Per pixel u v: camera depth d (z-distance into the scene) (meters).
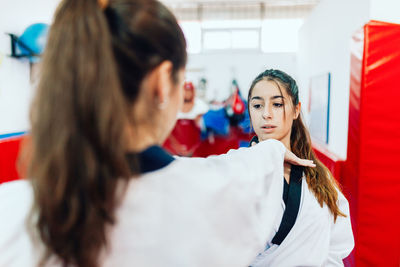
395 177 1.84
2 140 2.27
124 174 0.39
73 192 0.37
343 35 2.37
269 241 0.82
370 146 1.85
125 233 0.41
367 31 1.78
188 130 4.45
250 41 5.03
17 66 2.96
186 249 0.42
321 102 2.98
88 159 0.36
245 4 4.80
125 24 0.40
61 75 0.36
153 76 0.42
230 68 4.86
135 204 0.41
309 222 0.81
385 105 1.81
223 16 4.90
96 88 0.36
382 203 1.87
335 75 2.61
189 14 4.91
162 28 0.42
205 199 0.44
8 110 2.84
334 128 2.63
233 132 4.71
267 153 0.60
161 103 0.43
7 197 0.45
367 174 1.87
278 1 4.70
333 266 0.87
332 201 0.86
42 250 0.41
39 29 2.84
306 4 4.72
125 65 0.40
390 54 1.78
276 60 4.80
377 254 1.90
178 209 0.42
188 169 0.46
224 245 0.45
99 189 0.37
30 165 0.38
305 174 0.88
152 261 0.42
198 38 5.03
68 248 0.39
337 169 2.20
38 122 0.37
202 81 4.76
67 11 0.39
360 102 1.85
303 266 0.79
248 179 0.50
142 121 0.42
